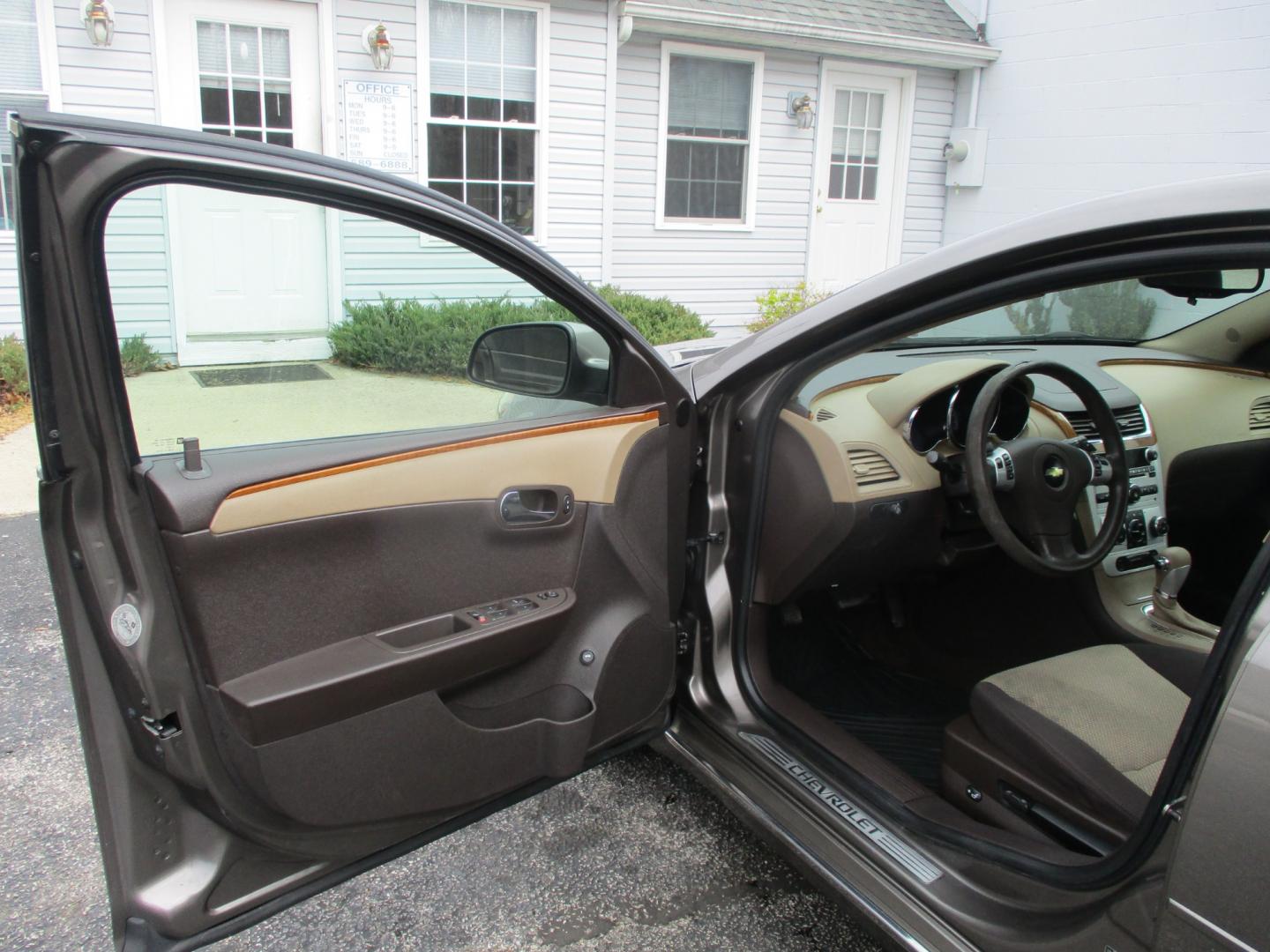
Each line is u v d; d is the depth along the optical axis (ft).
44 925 5.94
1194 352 8.58
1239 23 24.09
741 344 6.60
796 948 5.89
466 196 23.80
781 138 28.50
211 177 3.87
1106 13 26.76
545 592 5.32
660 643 5.98
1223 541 9.00
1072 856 4.82
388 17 21.79
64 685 8.86
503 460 5.09
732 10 25.84
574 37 23.80
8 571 11.35
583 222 25.35
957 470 6.85
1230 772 3.43
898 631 8.98
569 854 6.72
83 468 3.80
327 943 5.86
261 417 4.36
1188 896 3.57
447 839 6.86
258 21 20.66
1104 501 7.47
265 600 4.30
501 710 5.23
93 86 19.31
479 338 5.00
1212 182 3.97
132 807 4.16
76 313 3.63
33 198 3.48
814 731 6.22
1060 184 28.63
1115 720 5.36
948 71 30.53
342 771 4.53
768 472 6.68
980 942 4.54
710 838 6.91
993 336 9.21
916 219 31.55
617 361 5.61
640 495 5.67
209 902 4.36
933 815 5.44
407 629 4.78
